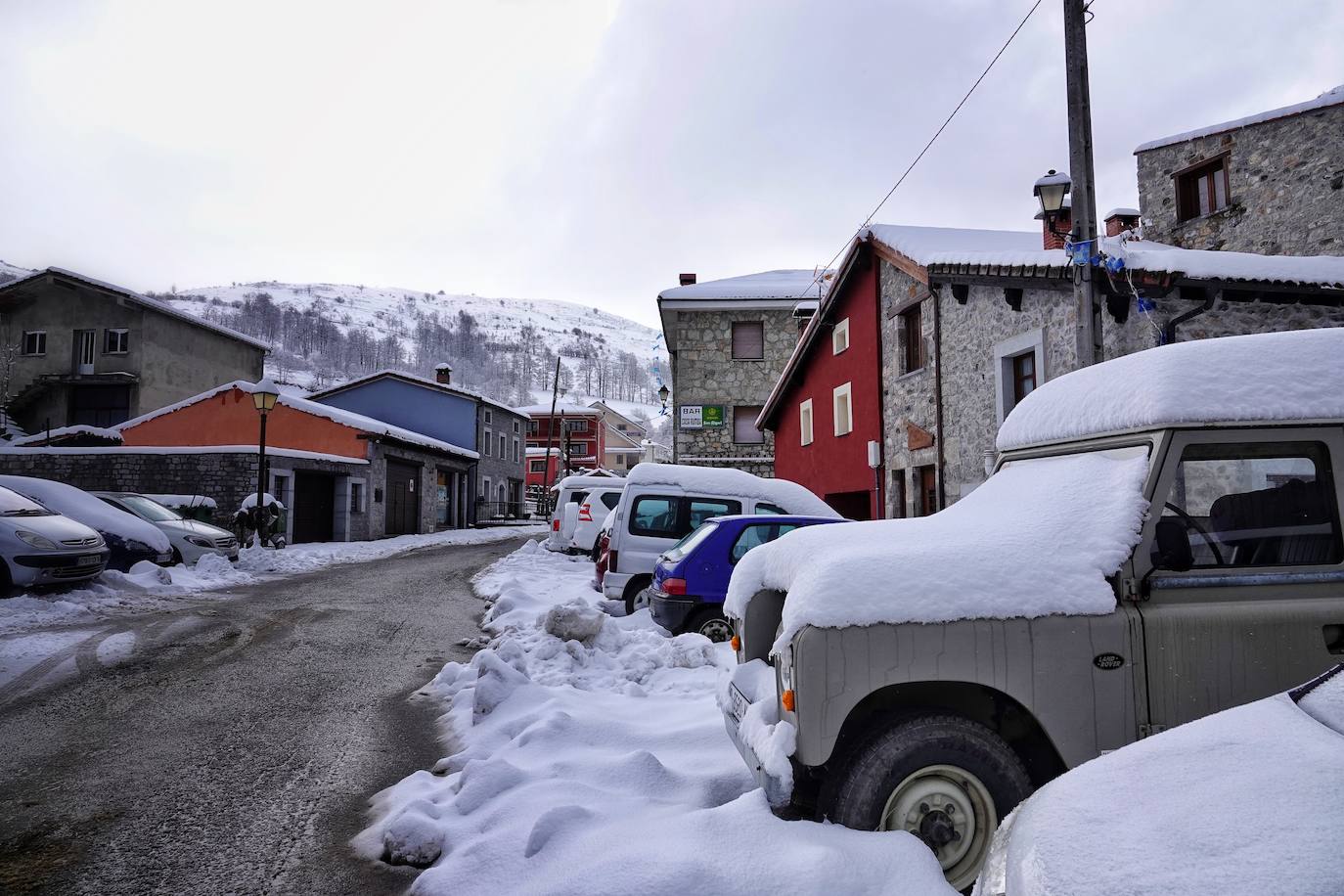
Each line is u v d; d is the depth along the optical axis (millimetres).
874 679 2988
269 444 27938
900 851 2811
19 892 3188
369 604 11492
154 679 6707
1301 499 3283
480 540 30031
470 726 5332
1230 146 15031
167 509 15508
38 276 34562
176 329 37250
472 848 3273
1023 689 2992
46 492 12875
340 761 4766
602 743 4629
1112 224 13766
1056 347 10711
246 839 3689
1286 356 3387
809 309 22625
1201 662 3041
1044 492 3584
